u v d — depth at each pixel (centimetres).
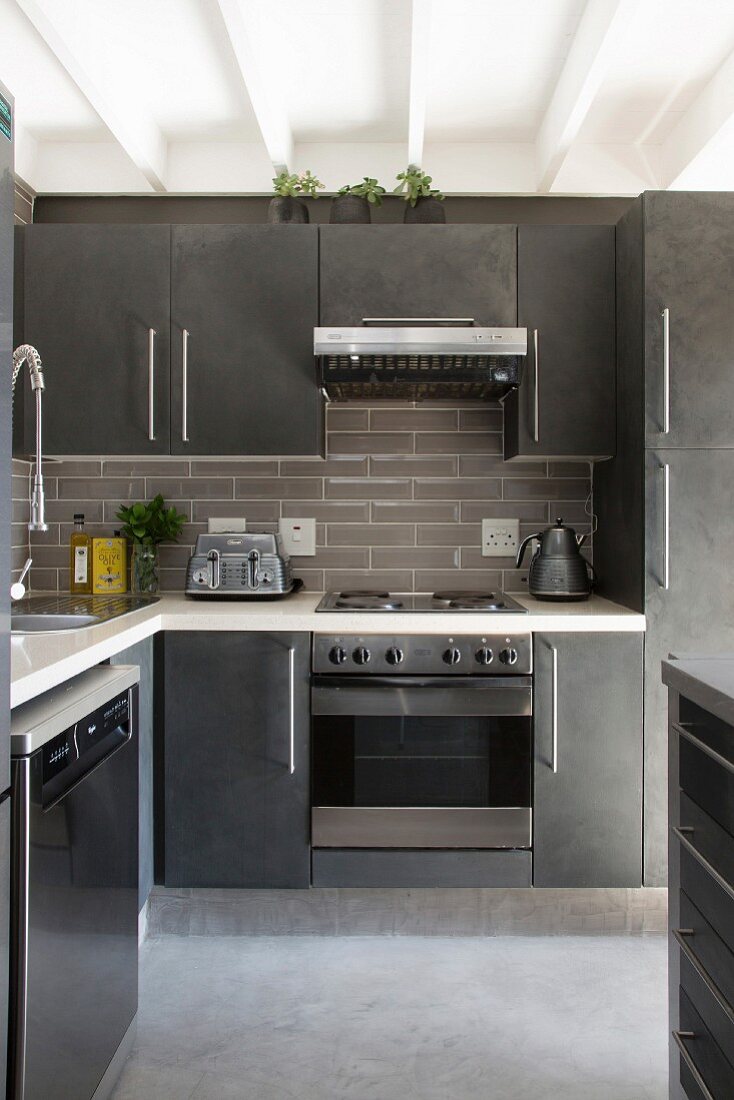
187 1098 157
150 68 225
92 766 140
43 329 244
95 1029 142
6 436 107
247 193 273
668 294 221
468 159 270
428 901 225
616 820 221
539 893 225
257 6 193
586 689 221
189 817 222
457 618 220
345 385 248
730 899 112
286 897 225
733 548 221
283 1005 188
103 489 278
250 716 222
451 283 243
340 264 243
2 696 107
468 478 279
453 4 195
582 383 245
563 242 244
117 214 277
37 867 117
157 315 244
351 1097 157
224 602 252
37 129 261
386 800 221
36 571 276
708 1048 120
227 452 245
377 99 240
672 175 260
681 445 221
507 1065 167
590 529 278
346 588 279
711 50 214
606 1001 191
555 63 221
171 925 226
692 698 123
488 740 221
